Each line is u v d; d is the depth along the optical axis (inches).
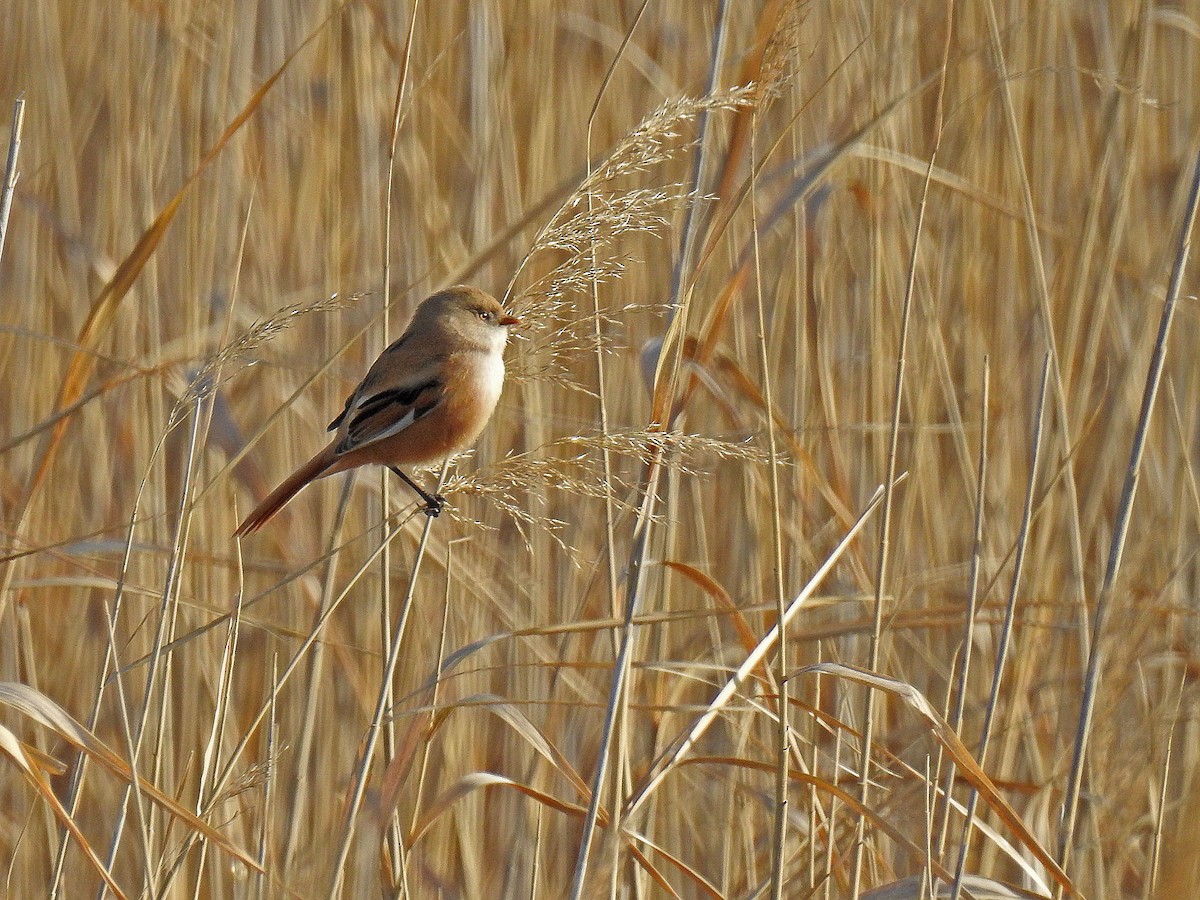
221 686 273.3
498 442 401.7
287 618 393.1
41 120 454.6
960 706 278.8
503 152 413.4
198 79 442.0
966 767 240.5
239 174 435.2
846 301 418.3
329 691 373.7
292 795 307.0
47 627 387.2
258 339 261.1
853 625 315.9
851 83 404.2
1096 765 308.3
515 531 401.1
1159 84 439.2
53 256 436.8
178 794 280.2
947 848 328.8
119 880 356.2
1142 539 366.3
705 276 400.2
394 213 427.2
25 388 421.1
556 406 421.7
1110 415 370.6
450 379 321.4
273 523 400.8
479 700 260.7
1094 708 310.5
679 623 396.8
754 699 303.3
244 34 437.4
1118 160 410.6
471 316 328.8
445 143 460.8
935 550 381.7
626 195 269.6
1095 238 396.8
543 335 294.4
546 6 443.8
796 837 337.4
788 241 395.2
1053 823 343.0
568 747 375.2
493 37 445.1
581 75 465.4
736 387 377.4
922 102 418.6
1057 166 438.9
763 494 377.1
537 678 376.2
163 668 318.7
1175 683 343.9
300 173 448.8
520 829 347.9
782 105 417.7
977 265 410.6
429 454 327.0
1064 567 375.6
